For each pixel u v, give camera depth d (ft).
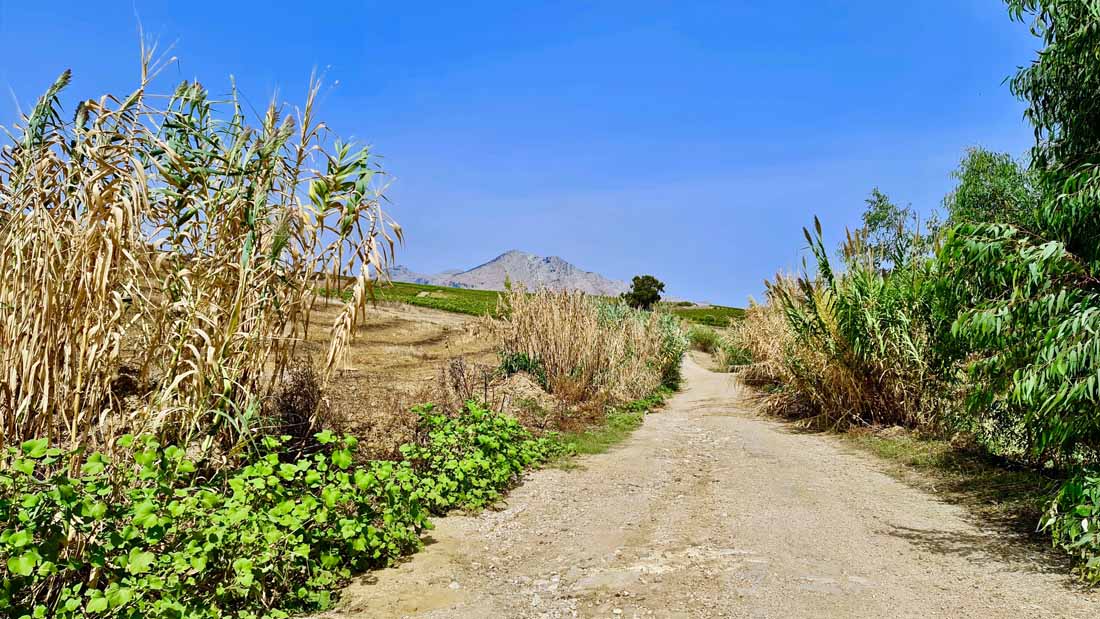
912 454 30.83
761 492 24.67
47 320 14.11
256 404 16.75
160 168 16.40
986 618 12.88
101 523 12.90
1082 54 18.54
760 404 51.67
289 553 14.26
